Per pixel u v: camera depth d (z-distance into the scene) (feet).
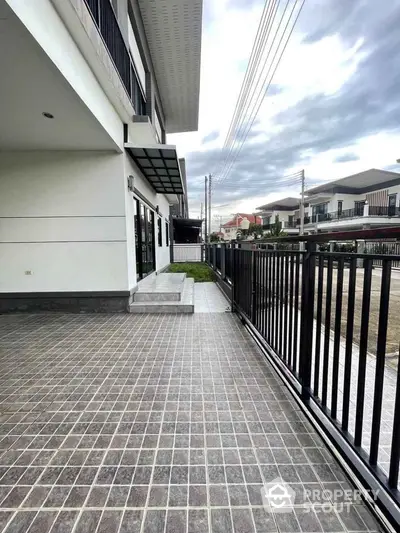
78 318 14.43
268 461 5.03
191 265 41.47
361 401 4.33
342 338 11.29
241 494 4.39
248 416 6.34
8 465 4.98
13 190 14.83
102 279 15.46
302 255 6.42
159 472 4.82
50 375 8.34
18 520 3.99
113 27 12.35
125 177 15.28
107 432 5.85
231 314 15.24
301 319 6.41
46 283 15.35
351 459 4.58
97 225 15.21
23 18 6.30
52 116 10.88
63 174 14.88
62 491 4.46
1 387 7.66
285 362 7.45
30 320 14.06
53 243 15.19
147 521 3.97
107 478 4.70
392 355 9.61
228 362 9.20
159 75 23.65
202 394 7.27
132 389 7.54
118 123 14.26
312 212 91.86
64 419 6.28
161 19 17.72
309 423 6.07
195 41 19.57
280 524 3.93
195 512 4.11
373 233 3.62
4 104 9.93
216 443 5.50
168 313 15.43
